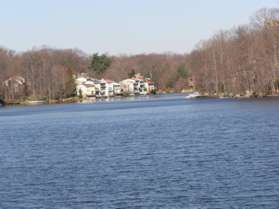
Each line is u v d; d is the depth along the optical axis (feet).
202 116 513.45
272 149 264.11
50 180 219.61
